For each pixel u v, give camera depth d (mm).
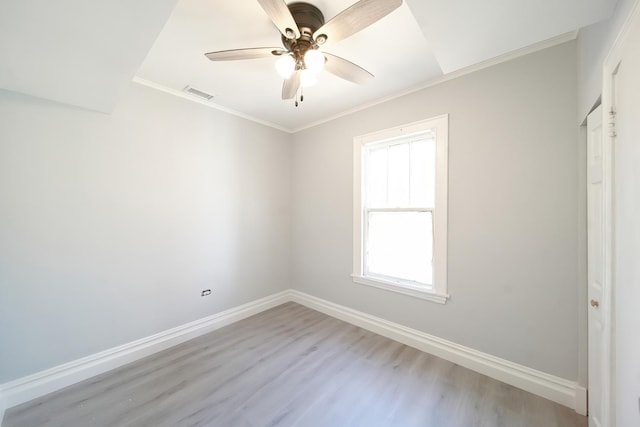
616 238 1037
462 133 2170
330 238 3254
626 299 928
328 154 3262
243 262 3186
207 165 2834
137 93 2320
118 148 2217
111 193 2184
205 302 2814
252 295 3285
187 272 2670
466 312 2156
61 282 1953
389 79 2326
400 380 1975
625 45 926
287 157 3705
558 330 1748
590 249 1421
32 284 1839
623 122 967
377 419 1607
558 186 1748
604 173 1126
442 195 2275
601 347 1261
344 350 2406
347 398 1786
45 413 1668
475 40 1251
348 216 3055
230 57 1617
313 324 2984
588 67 1431
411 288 2477
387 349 2424
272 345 2506
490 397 1790
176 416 1633
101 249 2135
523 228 1886
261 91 2576
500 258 1987
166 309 2512
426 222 2475
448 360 2232
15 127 1767
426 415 1638
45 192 1885
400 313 2582
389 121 2662
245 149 3199
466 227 2152
